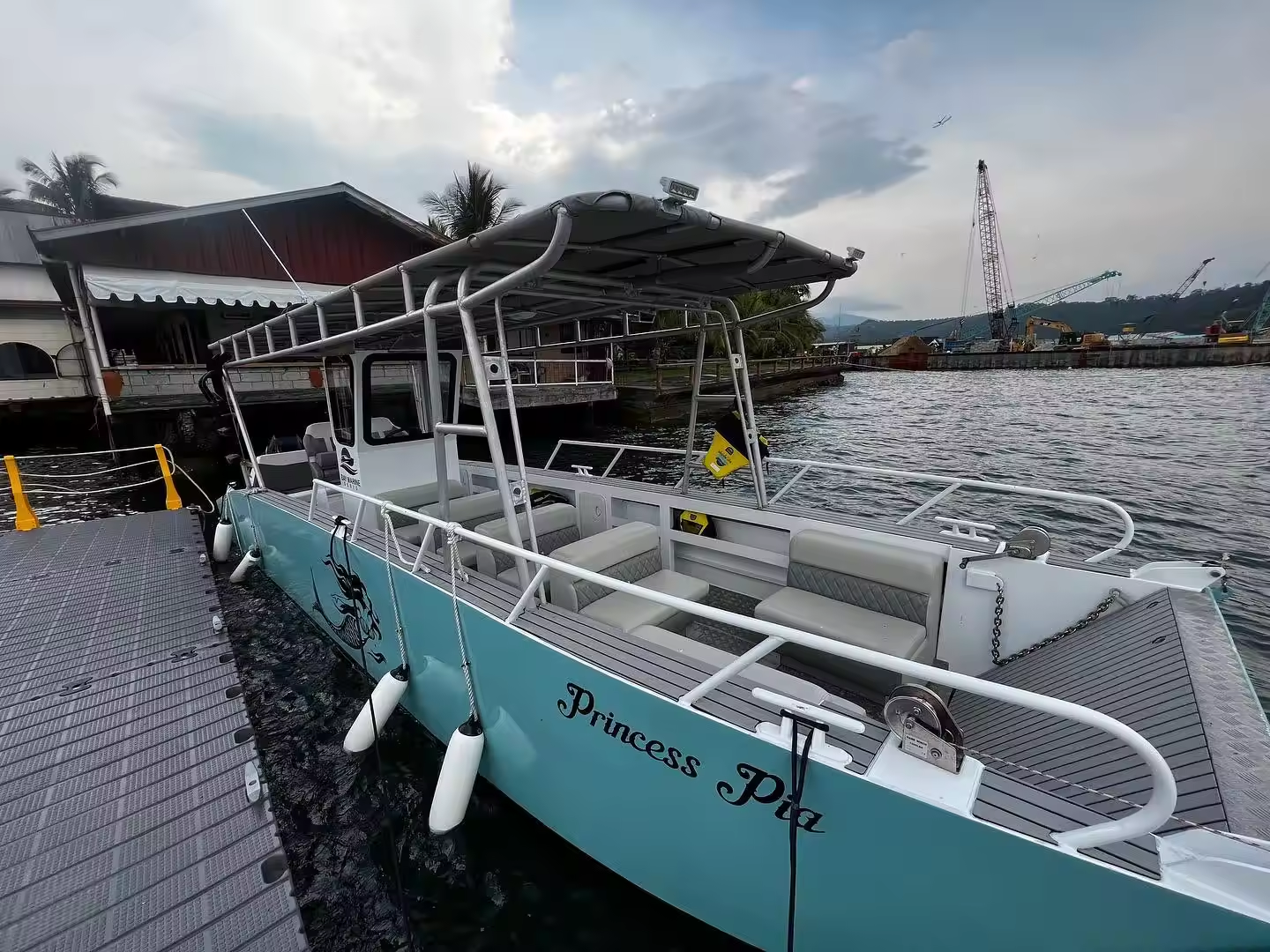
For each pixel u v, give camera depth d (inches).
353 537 137.6
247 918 84.0
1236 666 71.1
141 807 104.0
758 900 70.8
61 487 466.0
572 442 187.3
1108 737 71.2
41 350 661.3
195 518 291.0
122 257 461.7
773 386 1230.3
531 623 92.1
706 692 68.9
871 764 59.1
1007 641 104.3
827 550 116.1
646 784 77.4
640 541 127.9
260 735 138.3
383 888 98.9
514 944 88.7
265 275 522.9
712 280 104.8
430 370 98.5
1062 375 1665.8
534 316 147.7
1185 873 46.7
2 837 97.5
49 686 141.9
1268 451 486.3
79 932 81.8
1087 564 100.3
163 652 158.6
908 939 59.9
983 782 55.9
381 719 120.8
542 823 98.7
